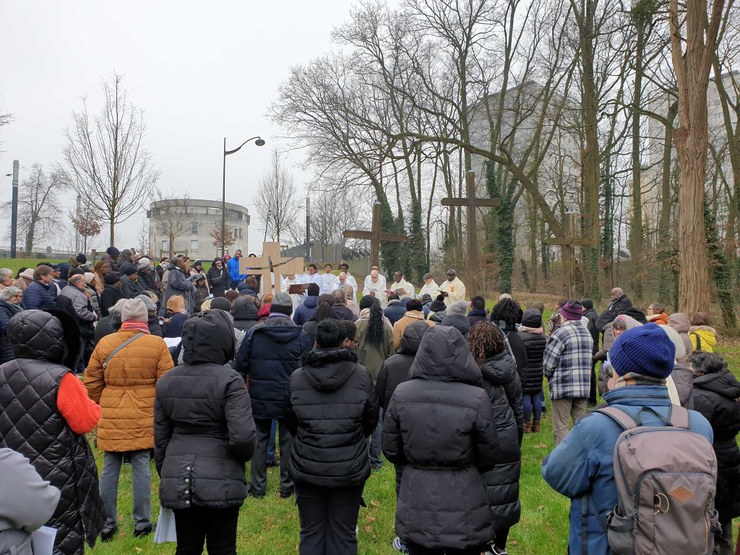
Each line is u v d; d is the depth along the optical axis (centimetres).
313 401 377
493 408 384
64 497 311
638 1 1777
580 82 2306
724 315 1750
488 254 2512
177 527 342
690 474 207
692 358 420
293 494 552
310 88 2745
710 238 1745
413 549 306
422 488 300
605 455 233
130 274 1028
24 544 205
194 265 1462
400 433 316
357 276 3381
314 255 4769
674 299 1947
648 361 241
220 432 346
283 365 526
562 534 486
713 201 2452
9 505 196
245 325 655
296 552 450
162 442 350
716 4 1283
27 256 4534
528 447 710
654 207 3556
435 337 318
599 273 2270
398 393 319
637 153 2306
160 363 462
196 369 348
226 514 344
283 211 3700
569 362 638
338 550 376
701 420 237
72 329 331
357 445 378
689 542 202
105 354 456
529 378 740
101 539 455
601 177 2492
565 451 244
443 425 301
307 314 795
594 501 238
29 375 313
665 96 2362
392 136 2327
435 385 313
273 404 525
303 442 376
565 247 1568
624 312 767
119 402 454
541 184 3331
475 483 305
